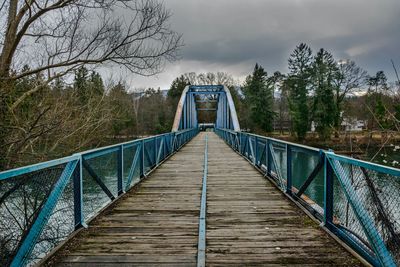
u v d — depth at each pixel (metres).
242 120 56.00
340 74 34.03
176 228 3.79
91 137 9.16
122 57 7.89
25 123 6.45
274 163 6.57
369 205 2.80
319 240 3.38
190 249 3.15
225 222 4.03
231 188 6.09
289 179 5.35
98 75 10.10
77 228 3.69
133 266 2.79
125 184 5.81
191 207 4.75
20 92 7.05
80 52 7.68
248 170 8.30
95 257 2.97
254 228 3.79
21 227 2.59
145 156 7.71
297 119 37.53
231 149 14.93
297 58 43.34
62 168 3.24
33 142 6.96
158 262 2.87
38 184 2.79
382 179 2.63
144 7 7.87
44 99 7.24
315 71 37.19
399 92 5.80
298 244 3.28
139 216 4.29
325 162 3.67
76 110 8.38
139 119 48.19
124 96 12.58
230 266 2.79
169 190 5.98
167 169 8.59
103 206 4.62
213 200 5.18
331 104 33.22
